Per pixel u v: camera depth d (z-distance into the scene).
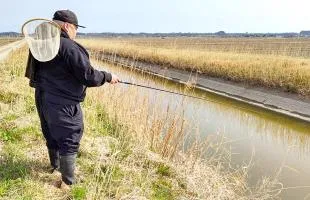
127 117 8.70
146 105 8.60
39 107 4.84
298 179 8.23
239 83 21.05
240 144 10.67
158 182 6.15
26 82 11.18
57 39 4.39
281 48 49.84
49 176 5.18
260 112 16.17
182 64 28.19
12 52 21.55
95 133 7.72
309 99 16.08
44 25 4.40
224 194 6.39
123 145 7.18
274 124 14.12
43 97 4.63
